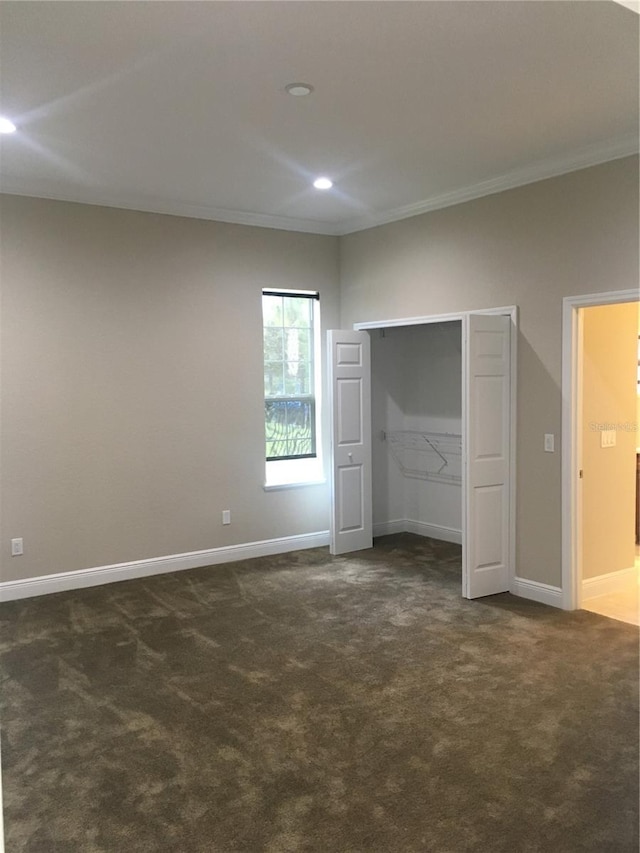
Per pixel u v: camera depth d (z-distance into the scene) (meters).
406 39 2.74
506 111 3.51
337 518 5.89
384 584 5.05
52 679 3.52
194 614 4.45
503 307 4.74
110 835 2.33
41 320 4.82
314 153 4.14
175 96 3.28
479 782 2.60
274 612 4.47
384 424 6.62
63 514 4.96
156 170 4.46
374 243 5.87
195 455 5.54
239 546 5.80
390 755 2.79
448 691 3.33
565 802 2.47
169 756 2.80
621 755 2.77
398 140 3.93
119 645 3.95
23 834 2.34
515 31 2.69
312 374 6.32
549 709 3.15
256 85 3.16
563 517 4.43
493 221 4.79
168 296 5.35
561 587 4.48
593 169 4.14
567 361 4.34
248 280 5.75
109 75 3.04
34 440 4.83
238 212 5.57
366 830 2.33
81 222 4.95
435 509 6.51
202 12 2.51
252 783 2.61
